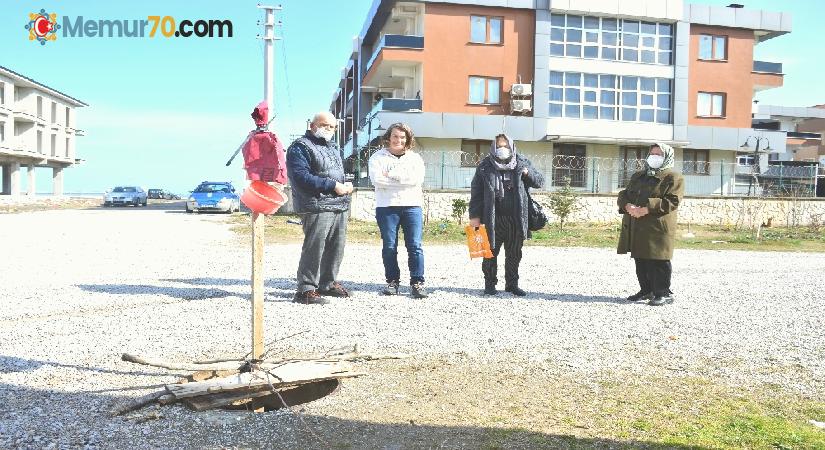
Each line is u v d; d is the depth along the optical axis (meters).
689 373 4.86
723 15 33.38
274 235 18.27
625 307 7.74
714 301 8.34
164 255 12.84
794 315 7.41
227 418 3.69
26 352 5.07
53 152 63.38
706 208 29.52
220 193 32.84
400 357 5.09
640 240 7.85
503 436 3.46
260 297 4.39
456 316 6.90
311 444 3.34
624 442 3.39
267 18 24.19
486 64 30.91
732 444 3.39
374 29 36.84
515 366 4.92
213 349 5.25
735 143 33.62
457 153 30.56
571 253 15.21
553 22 31.81
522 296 8.45
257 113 4.38
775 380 4.72
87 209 38.06
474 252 8.12
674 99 32.97
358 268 11.15
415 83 32.06
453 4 30.58
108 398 4.00
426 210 25.19
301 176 7.24
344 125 46.16
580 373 4.77
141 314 6.70
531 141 31.64
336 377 4.42
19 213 30.34
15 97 56.50
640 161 32.56
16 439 3.32
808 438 3.49
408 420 3.69
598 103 32.28
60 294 7.91
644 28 32.84
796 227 27.14
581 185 32.06
